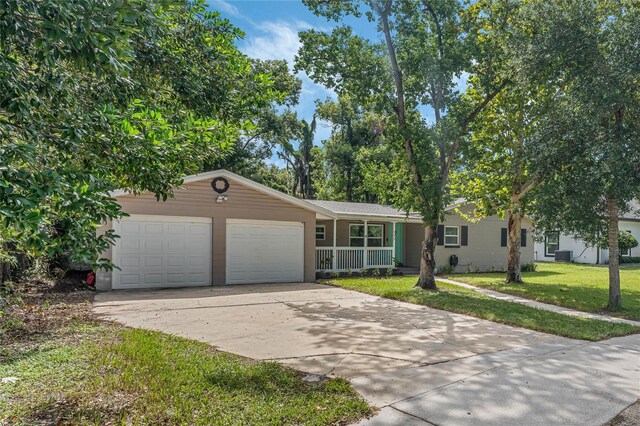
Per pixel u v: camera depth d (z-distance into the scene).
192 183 12.52
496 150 14.27
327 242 19.42
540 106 11.61
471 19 12.03
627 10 9.28
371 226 20.12
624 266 24.47
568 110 9.55
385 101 12.66
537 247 31.33
